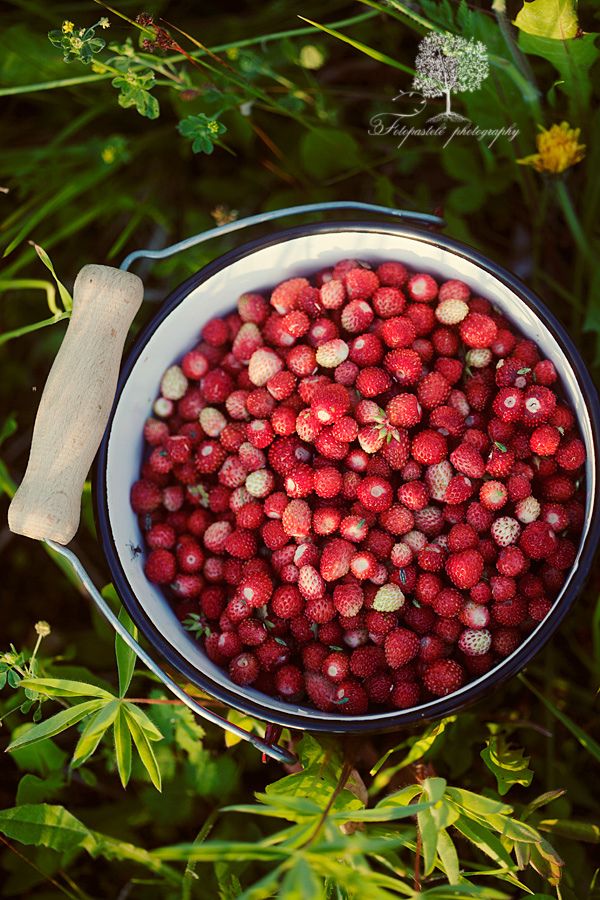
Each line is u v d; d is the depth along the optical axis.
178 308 0.41
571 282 0.53
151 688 0.48
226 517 0.43
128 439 0.42
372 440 0.40
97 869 0.49
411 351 0.41
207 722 0.47
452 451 0.41
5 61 0.51
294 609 0.40
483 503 0.40
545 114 0.48
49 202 0.51
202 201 0.55
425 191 0.53
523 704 0.48
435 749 0.44
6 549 0.54
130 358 0.40
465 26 0.44
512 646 0.40
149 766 0.40
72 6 0.51
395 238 0.40
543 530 0.39
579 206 0.51
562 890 0.42
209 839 0.47
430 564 0.40
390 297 0.42
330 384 0.41
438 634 0.40
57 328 0.55
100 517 0.39
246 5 0.52
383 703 0.40
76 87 0.53
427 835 0.35
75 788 0.49
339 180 0.53
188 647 0.39
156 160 0.55
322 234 0.41
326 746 0.41
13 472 0.54
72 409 0.37
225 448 0.43
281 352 0.43
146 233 0.55
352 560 0.40
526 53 0.45
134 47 0.51
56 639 0.53
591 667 0.47
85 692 0.40
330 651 0.40
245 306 0.43
